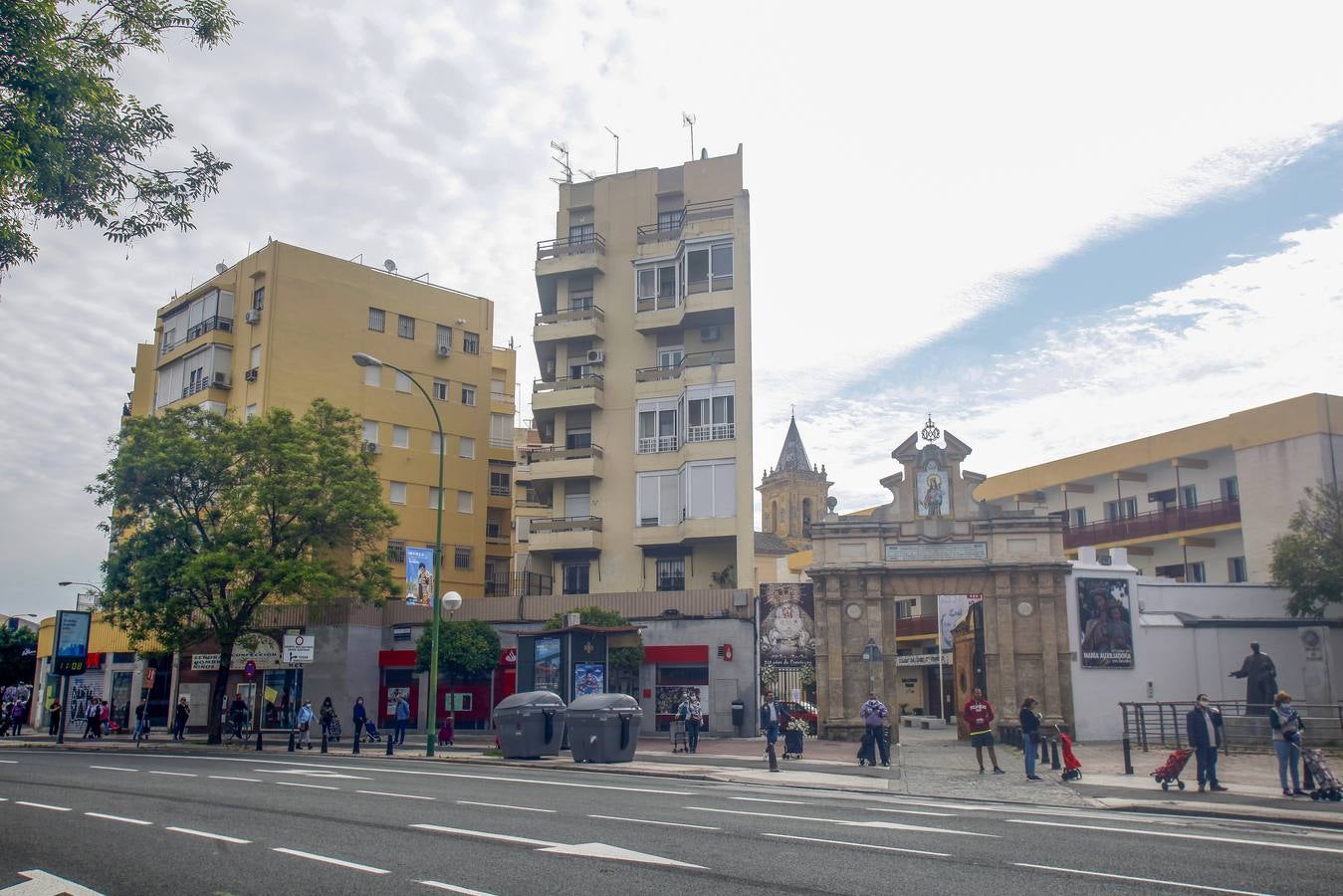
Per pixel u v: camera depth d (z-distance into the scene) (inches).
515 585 2244.1
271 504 1520.7
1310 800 726.5
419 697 1775.3
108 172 573.9
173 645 1560.0
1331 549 1444.4
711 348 1951.3
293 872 412.8
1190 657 1455.5
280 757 1219.9
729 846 474.3
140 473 1498.5
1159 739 1373.0
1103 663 1413.6
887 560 1414.9
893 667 1393.9
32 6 515.2
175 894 373.1
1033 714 911.0
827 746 1326.3
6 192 530.3
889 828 542.9
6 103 521.7
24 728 2524.6
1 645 3021.7
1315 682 1475.1
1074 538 2196.1
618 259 2062.0
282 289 2038.6
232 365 2106.3
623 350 2015.3
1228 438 1899.6
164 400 2234.3
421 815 589.9
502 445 2536.9
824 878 398.6
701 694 1584.6
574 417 2037.4
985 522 1403.8
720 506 1808.6
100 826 546.3
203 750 1403.8
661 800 683.4
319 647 1777.8
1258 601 1552.7
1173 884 393.7
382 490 1911.9
